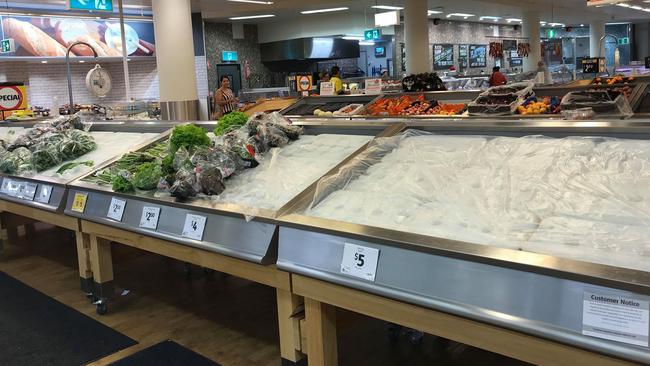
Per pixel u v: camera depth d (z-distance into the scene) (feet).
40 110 33.83
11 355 9.53
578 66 85.87
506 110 18.61
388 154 8.41
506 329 5.12
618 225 5.24
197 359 9.25
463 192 6.60
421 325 5.81
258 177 8.82
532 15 59.77
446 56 65.46
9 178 12.76
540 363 4.97
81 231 11.08
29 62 40.06
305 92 32.94
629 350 4.25
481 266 5.15
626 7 62.90
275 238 7.12
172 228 8.50
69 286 12.99
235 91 55.42
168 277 13.58
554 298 4.68
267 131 9.98
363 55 64.44
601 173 6.32
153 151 11.70
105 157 12.36
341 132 10.19
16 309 11.55
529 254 4.95
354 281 6.08
